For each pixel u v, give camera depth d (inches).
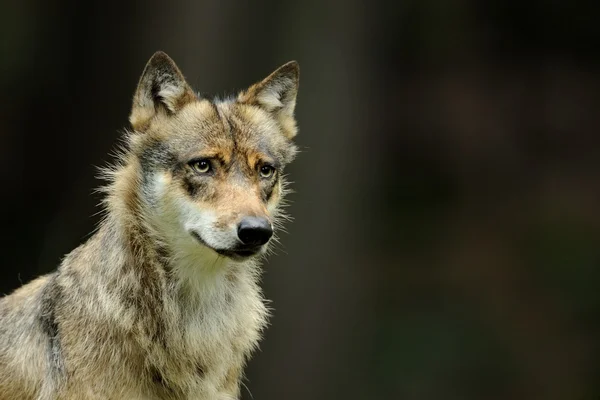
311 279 620.7
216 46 620.7
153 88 300.4
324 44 629.6
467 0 883.4
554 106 904.3
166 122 297.0
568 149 890.7
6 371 297.3
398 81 903.1
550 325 764.0
